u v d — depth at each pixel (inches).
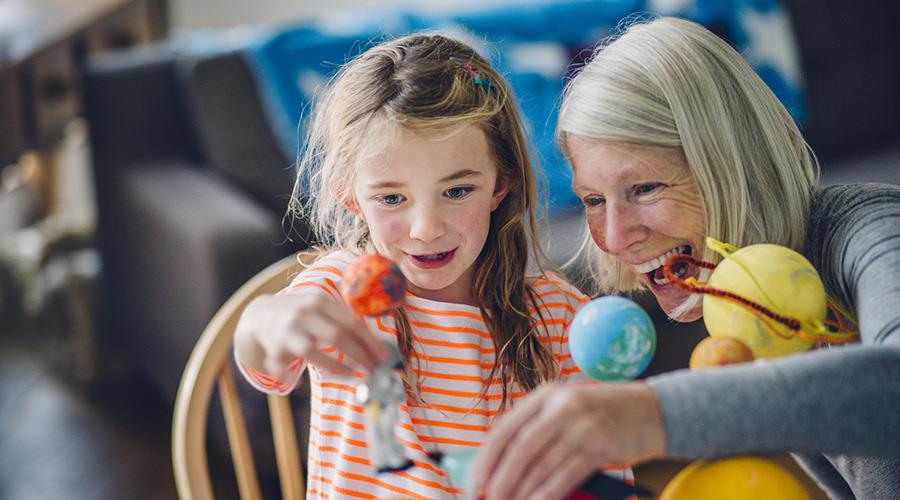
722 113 31.6
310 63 89.4
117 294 96.0
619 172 31.9
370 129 32.7
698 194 31.8
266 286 44.7
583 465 22.9
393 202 33.1
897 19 105.1
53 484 84.9
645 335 26.6
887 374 24.2
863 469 32.8
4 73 85.4
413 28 93.9
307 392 69.5
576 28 97.7
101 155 91.7
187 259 76.6
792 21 101.7
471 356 36.0
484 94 34.0
